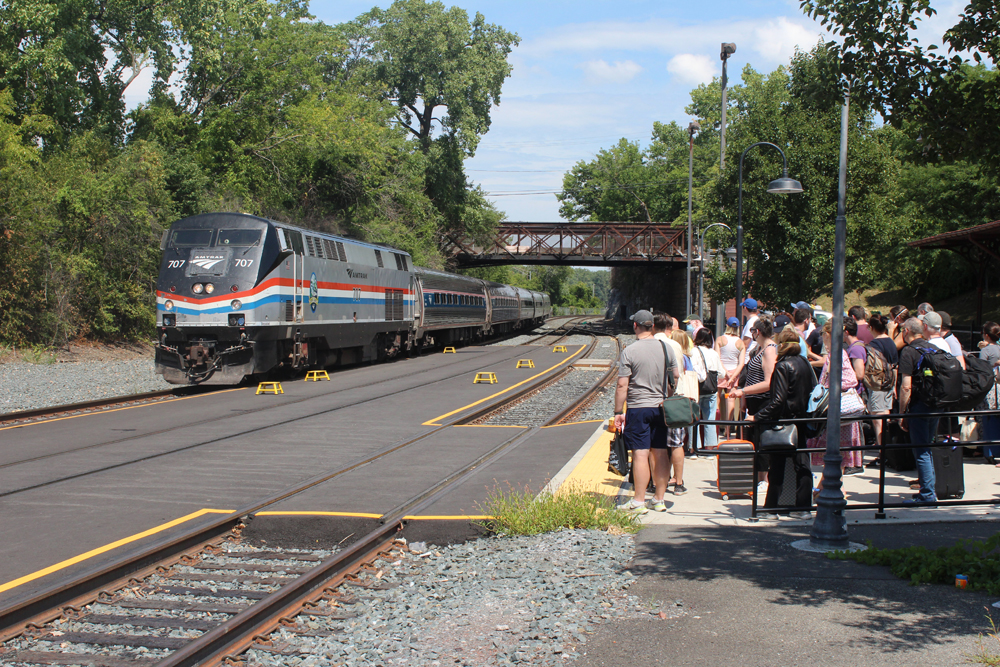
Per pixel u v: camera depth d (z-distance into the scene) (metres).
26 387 19.58
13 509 8.18
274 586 6.36
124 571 6.30
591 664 4.56
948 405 7.96
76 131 34.84
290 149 39.09
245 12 37.66
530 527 7.57
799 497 7.93
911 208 27.17
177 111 39.28
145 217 32.16
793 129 25.39
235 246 19.94
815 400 9.70
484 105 55.09
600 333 64.12
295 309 21.53
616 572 6.23
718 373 11.03
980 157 7.58
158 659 4.96
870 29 7.14
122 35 35.78
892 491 8.88
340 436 12.88
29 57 30.77
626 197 87.88
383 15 53.28
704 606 5.43
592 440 12.45
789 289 26.06
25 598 5.43
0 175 28.19
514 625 5.24
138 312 32.81
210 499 8.63
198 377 19.73
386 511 8.11
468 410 16.27
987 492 8.59
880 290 51.75
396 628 5.29
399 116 57.16
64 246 30.94
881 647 4.68
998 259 24.11
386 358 31.89
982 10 6.88
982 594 5.55
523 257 63.00
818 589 5.72
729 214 27.08
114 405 16.69
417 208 50.41
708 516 7.98
